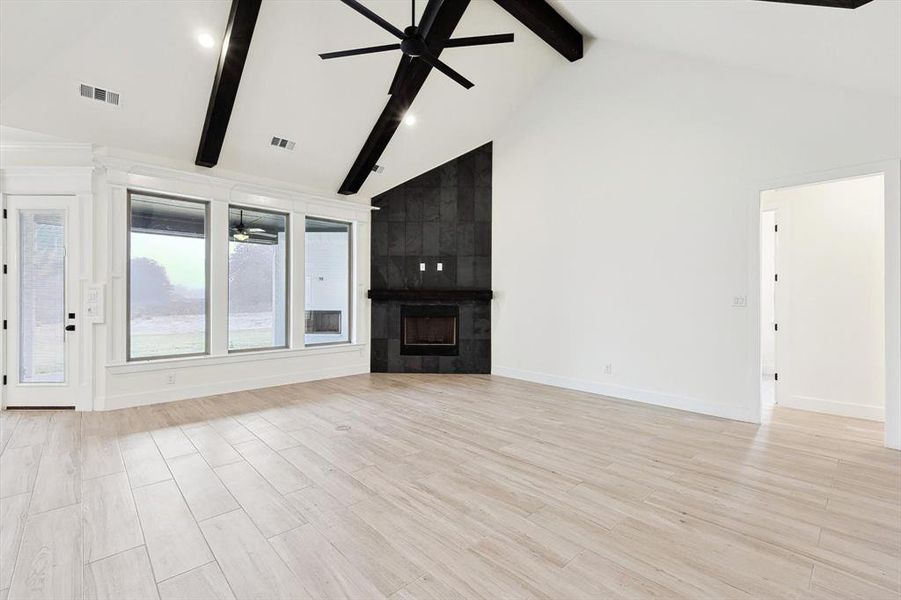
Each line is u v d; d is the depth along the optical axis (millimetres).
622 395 4785
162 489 2537
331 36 3955
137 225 4516
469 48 4656
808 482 2648
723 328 4031
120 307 4289
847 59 2910
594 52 4980
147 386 4449
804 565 1833
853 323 4059
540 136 5590
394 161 5883
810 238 4277
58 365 4227
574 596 1646
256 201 5234
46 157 4098
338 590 1682
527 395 4926
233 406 4410
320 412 4195
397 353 6348
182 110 4125
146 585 1703
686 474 2770
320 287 6066
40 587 1686
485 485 2609
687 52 4078
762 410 4324
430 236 6344
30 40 3137
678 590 1675
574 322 5242
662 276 4449
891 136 3160
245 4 3338
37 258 4172
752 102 3828
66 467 2842
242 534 2070
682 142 4285
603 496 2467
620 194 4785
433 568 1818
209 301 4918
